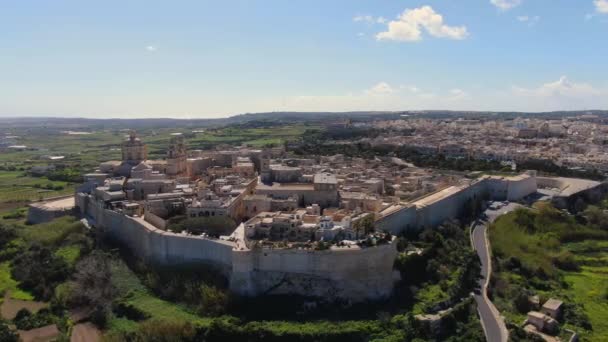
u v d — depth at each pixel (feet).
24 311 590.96
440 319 543.80
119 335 533.55
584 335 562.25
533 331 549.54
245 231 654.94
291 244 620.49
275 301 592.60
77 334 561.02
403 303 598.75
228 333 539.29
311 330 536.83
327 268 602.85
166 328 530.27
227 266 625.00
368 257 609.01
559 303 611.06
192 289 616.80
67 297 629.10
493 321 560.61
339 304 592.60
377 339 527.40
